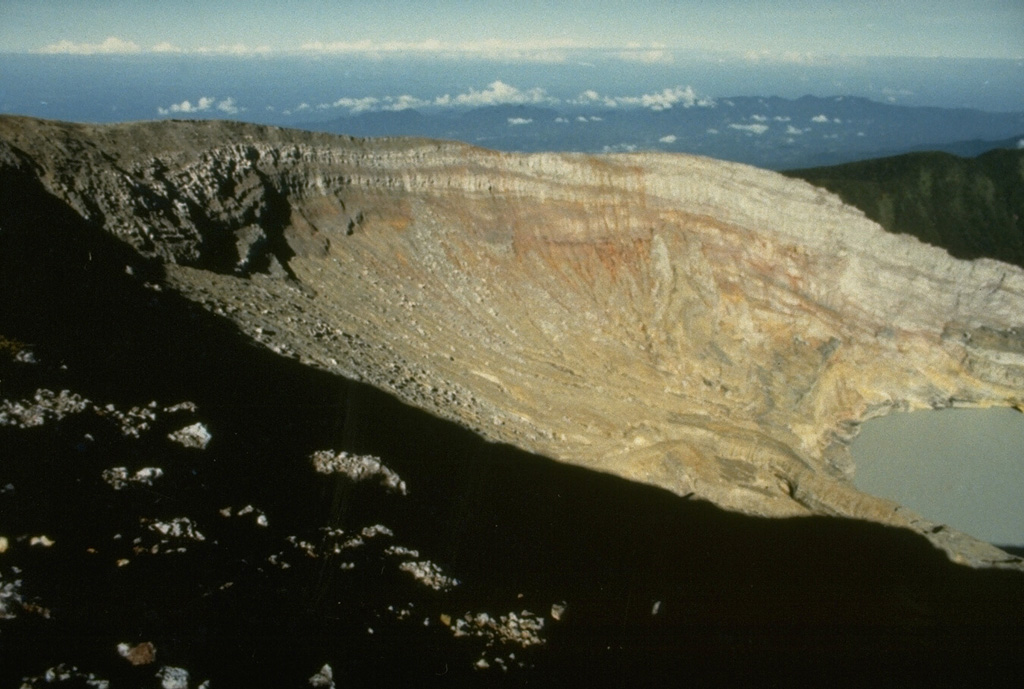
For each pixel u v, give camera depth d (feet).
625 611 71.20
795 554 103.04
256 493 55.36
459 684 42.75
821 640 81.05
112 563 38.17
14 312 63.31
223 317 96.99
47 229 85.61
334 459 69.67
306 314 118.73
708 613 79.10
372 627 44.45
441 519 72.74
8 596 31.40
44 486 41.57
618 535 95.45
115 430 52.54
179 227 114.42
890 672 78.23
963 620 92.68
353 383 99.71
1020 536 148.15
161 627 34.99
